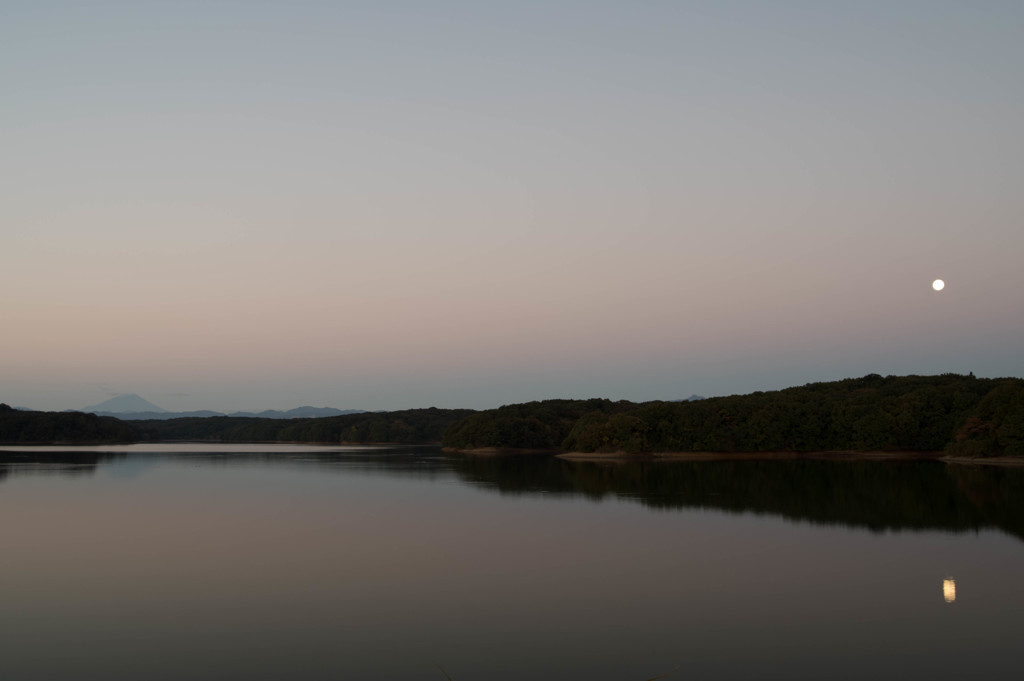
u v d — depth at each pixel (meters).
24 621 29.84
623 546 45.81
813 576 37.34
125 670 24.44
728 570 38.81
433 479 99.69
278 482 93.88
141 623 29.52
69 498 74.06
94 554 43.53
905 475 99.75
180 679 23.66
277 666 24.73
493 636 27.75
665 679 23.56
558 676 23.78
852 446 147.25
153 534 50.94
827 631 28.31
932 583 35.78
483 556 42.72
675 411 161.50
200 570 39.06
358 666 24.70
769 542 47.06
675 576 37.41
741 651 26.08
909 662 25.02
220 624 29.34
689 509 64.38
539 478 101.25
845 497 73.06
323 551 44.38
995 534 49.81
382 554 43.38
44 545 46.62
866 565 39.91
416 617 30.23
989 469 109.81
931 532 50.78
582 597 33.28
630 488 85.06
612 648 26.41
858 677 23.70
